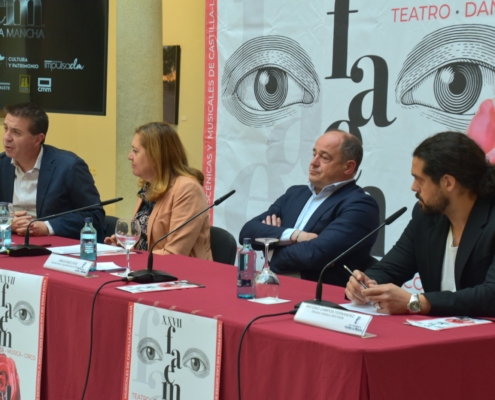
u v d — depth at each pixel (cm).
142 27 491
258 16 447
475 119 359
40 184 377
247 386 180
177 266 278
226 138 470
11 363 255
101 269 263
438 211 225
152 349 206
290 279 256
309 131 429
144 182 358
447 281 233
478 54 356
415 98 381
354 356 157
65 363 236
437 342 168
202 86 582
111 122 652
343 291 235
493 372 178
